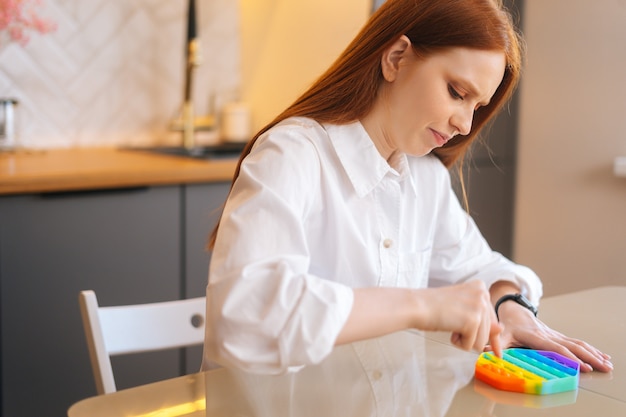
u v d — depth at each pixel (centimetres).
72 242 215
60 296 214
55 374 216
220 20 305
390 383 92
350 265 122
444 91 108
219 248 96
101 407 85
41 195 209
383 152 122
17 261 207
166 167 227
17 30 261
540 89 259
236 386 91
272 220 97
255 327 87
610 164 243
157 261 229
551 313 127
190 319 139
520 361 98
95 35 278
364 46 115
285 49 287
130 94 287
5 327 207
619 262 244
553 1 253
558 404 88
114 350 132
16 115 266
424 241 138
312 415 83
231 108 300
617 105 240
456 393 90
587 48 246
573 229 254
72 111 277
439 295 93
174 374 234
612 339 114
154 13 288
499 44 106
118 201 221
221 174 235
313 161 112
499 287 131
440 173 140
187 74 282
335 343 88
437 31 107
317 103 119
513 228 270
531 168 264
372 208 123
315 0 273
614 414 86
